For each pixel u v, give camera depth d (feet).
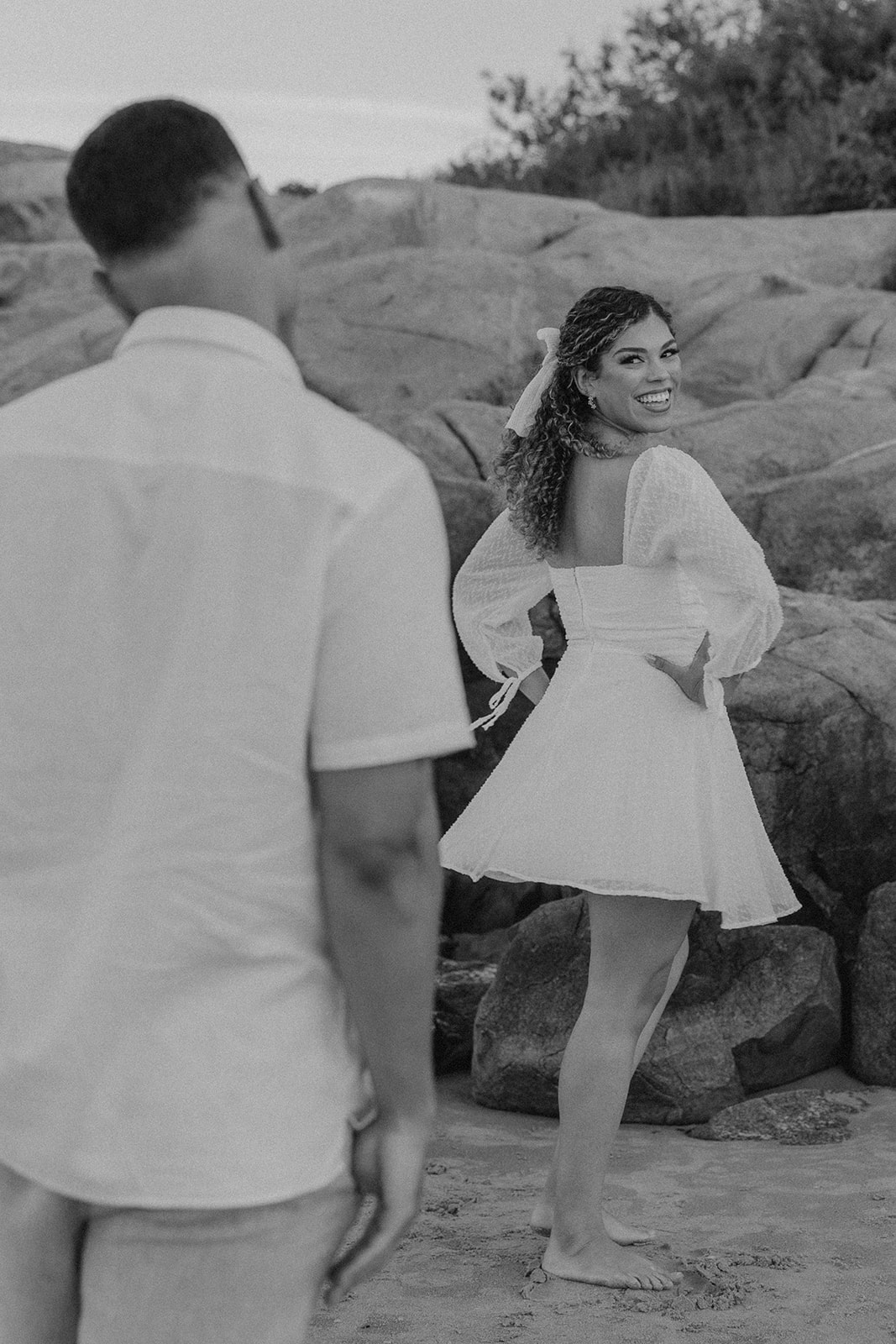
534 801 10.64
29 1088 4.51
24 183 51.88
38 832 4.57
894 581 20.25
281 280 5.05
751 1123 13.43
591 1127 10.30
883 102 49.32
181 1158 4.42
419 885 4.60
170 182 4.80
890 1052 14.16
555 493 10.85
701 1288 10.00
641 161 58.95
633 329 10.44
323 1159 4.63
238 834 4.50
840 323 31.53
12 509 4.63
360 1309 9.75
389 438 4.76
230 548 4.50
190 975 4.48
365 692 4.48
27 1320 4.77
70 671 4.54
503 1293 9.98
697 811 10.39
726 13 67.15
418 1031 4.68
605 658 10.71
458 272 33.91
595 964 10.54
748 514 20.77
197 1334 4.53
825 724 15.61
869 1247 10.61
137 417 4.66
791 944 14.53
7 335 41.32
